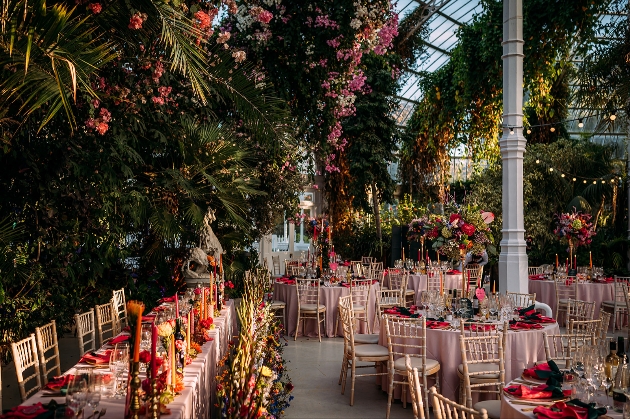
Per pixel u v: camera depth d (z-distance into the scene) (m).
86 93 4.30
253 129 6.02
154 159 6.67
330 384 5.66
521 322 4.95
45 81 3.19
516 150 7.66
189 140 6.57
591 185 13.73
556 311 8.90
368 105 14.82
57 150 4.65
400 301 8.59
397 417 4.66
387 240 16.22
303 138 8.11
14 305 5.44
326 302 8.13
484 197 13.98
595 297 8.94
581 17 9.45
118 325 5.11
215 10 5.04
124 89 4.89
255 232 10.41
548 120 15.50
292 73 6.92
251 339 3.16
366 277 9.82
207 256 6.78
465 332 4.66
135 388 2.05
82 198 5.15
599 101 9.38
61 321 6.20
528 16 9.95
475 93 12.05
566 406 2.59
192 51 3.90
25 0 2.90
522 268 7.61
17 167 4.57
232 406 2.69
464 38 11.73
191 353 3.39
